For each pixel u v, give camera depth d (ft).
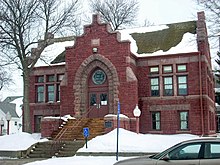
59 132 91.71
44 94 122.52
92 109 104.42
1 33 103.40
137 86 102.83
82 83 105.09
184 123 103.24
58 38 136.46
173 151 34.86
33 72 124.88
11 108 261.03
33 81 124.77
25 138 88.79
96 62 104.37
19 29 105.60
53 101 121.19
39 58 118.93
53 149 80.94
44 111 121.70
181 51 105.40
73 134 90.02
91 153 71.67
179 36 113.39
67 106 105.50
